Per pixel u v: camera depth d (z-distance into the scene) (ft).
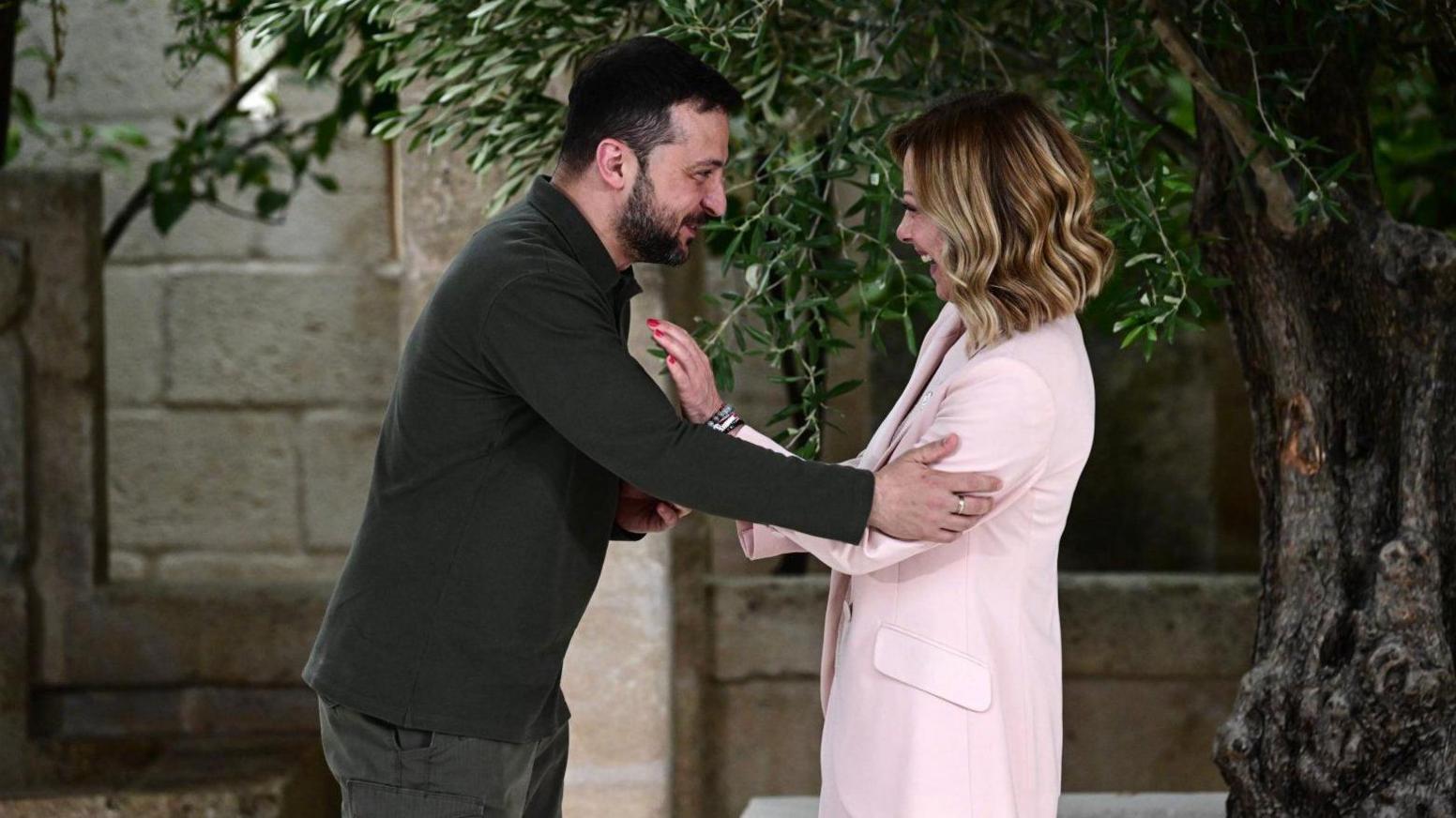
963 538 16.79
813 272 19.45
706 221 19.13
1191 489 36.35
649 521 19.52
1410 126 28.89
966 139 16.35
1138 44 18.28
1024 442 16.16
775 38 20.45
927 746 16.47
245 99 38.99
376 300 38.68
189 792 28.14
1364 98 20.66
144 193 35.24
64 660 32.19
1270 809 19.34
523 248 16.97
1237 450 36.29
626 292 17.97
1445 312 19.17
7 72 30.40
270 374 38.75
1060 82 18.72
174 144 38.27
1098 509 36.76
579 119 17.40
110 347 38.63
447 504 17.21
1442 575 18.95
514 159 21.33
